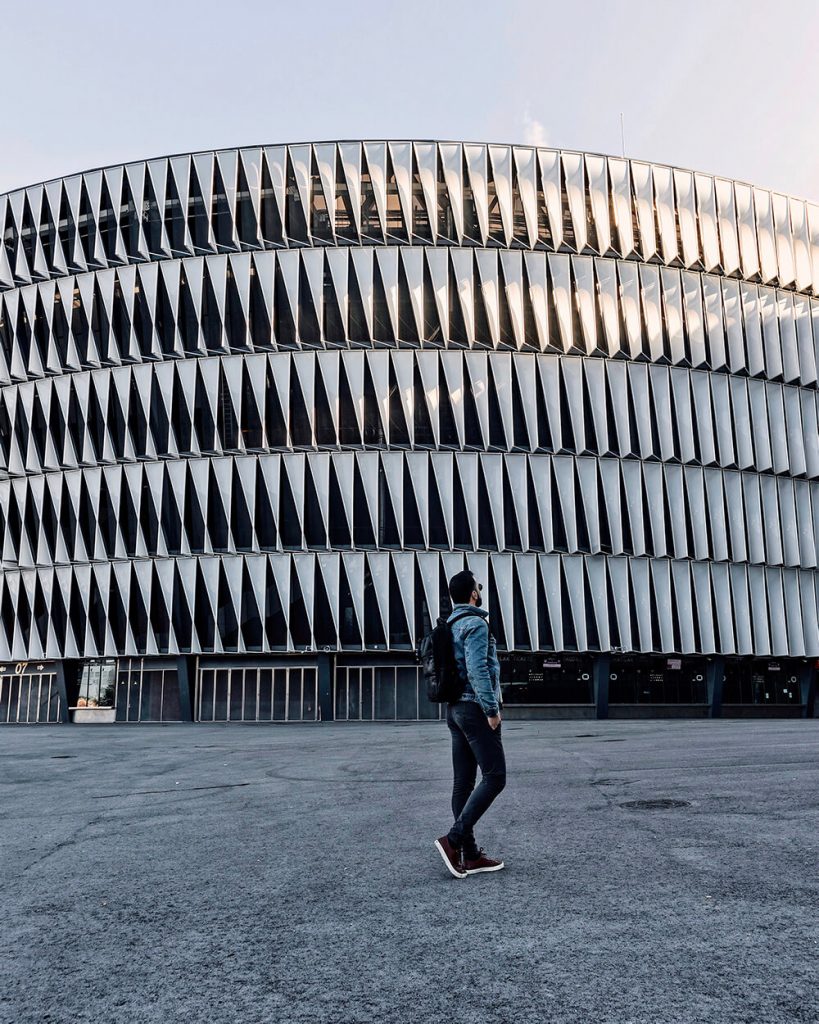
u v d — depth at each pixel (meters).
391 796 9.58
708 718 46.00
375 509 43.69
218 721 44.88
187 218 45.31
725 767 11.57
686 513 45.97
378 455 43.94
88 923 4.54
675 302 46.81
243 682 45.16
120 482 45.91
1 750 21.05
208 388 44.88
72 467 46.81
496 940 3.93
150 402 45.47
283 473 44.25
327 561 43.78
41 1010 3.36
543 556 44.00
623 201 46.53
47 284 47.62
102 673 47.28
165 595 44.84
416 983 3.45
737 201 49.06
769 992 3.22
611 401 45.31
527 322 44.84
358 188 44.75
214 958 3.88
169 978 3.65
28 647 47.69
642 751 15.39
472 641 5.42
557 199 45.56
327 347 44.34
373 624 43.34
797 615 48.09
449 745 19.53
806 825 6.54
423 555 43.56
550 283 45.25
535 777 10.96
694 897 4.52
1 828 8.05
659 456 45.59
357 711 44.28
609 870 5.23
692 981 3.35
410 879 5.23
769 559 47.62
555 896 4.65
